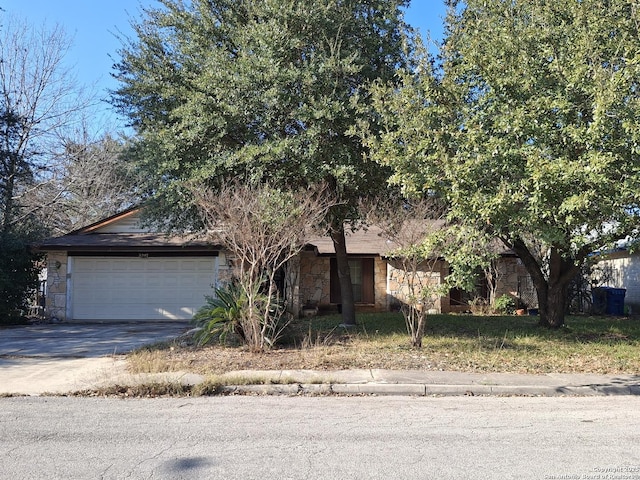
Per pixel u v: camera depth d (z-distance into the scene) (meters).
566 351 11.65
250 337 11.60
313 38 12.66
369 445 5.95
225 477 4.95
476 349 11.70
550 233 8.45
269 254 11.74
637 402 8.27
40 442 6.05
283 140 11.73
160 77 13.70
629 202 8.38
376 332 14.18
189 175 12.76
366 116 11.98
